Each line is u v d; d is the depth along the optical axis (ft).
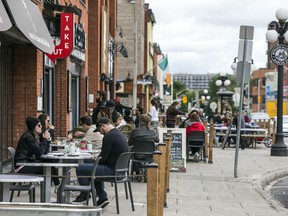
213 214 36.86
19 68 53.88
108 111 57.72
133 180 49.78
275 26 77.61
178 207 38.73
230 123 95.91
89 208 16.66
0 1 36.52
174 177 53.98
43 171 34.73
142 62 205.87
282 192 50.75
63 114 70.74
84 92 86.48
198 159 69.72
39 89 55.06
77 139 47.78
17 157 35.76
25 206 17.01
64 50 57.11
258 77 404.57
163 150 32.32
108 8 114.32
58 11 58.70
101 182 35.78
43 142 36.96
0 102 49.90
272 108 231.71
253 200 43.21
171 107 87.30
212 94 418.10
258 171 61.05
